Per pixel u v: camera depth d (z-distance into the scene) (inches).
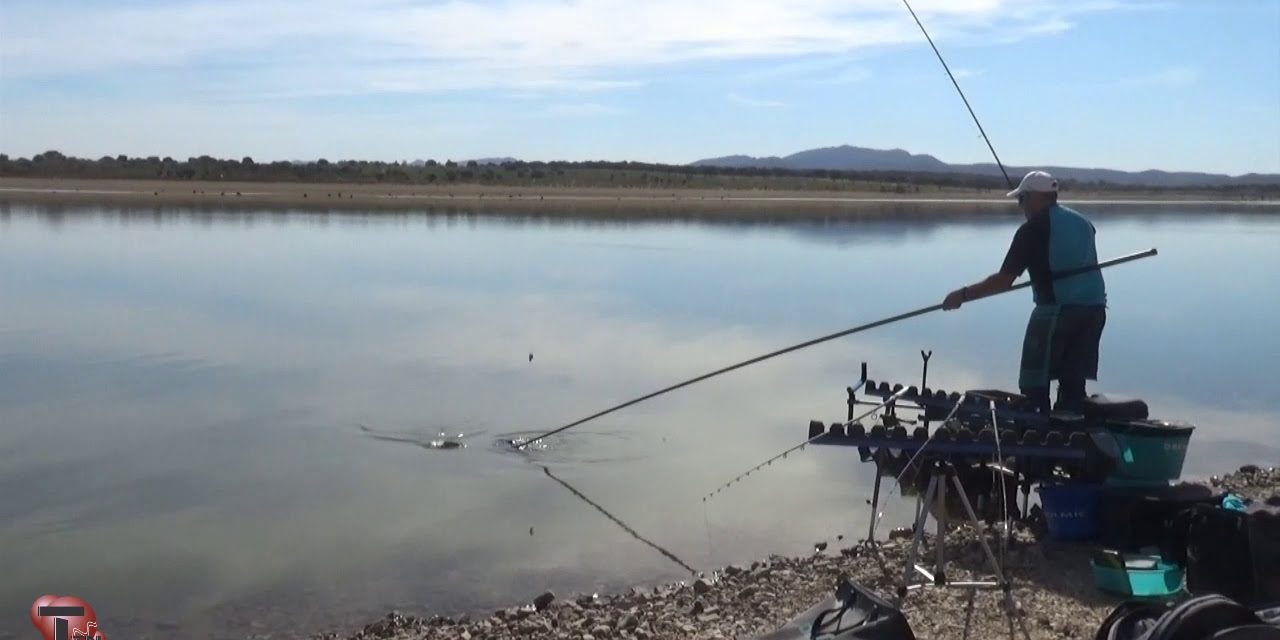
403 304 737.0
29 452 381.7
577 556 297.3
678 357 569.0
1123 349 633.0
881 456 286.2
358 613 261.1
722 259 1075.3
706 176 3634.4
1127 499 266.5
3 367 515.5
